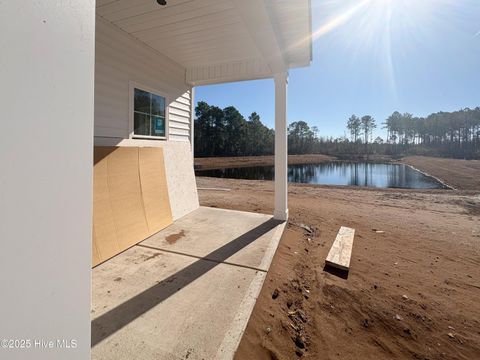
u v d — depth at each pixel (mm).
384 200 7707
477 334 1895
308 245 3584
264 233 3635
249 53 4305
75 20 582
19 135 461
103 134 3215
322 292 2363
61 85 545
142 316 1803
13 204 452
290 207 6273
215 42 3887
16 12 455
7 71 439
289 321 1916
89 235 614
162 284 2238
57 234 537
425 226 4809
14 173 452
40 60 499
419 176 18234
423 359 1645
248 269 2535
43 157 506
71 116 568
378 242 3867
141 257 2789
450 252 3516
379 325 1942
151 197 3662
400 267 3002
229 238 3412
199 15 3123
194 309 1893
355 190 9953
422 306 2217
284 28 3266
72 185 571
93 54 626
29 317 483
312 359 1590
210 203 6496
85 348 605
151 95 4109
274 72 4230
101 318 1771
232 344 1565
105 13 3055
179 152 4695
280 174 4371
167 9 2986
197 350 1509
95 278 2332
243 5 2332
